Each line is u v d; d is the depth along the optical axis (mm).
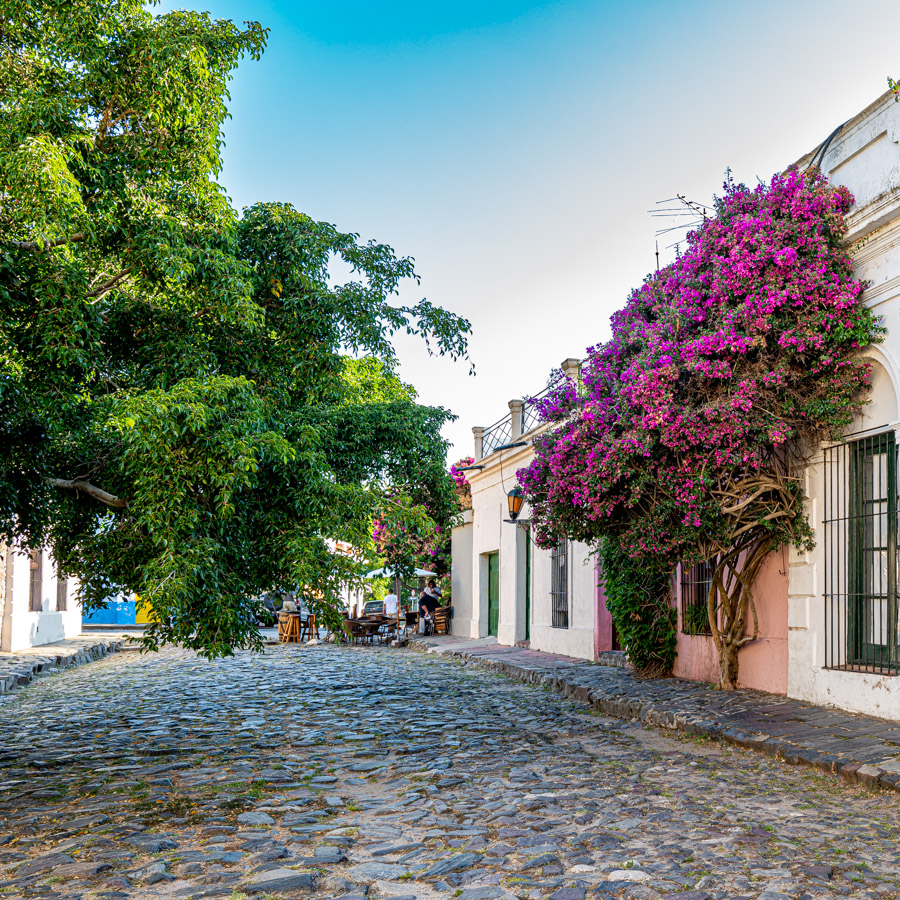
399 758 7945
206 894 4289
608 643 15656
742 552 11000
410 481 9945
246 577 8117
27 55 7926
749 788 6449
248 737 9141
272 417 8148
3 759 7961
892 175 8156
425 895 4270
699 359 8570
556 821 5609
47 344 7008
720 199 9250
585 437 9484
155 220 7555
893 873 4441
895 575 8203
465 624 24875
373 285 9750
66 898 4234
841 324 8320
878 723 7762
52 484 8211
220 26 8242
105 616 33719
